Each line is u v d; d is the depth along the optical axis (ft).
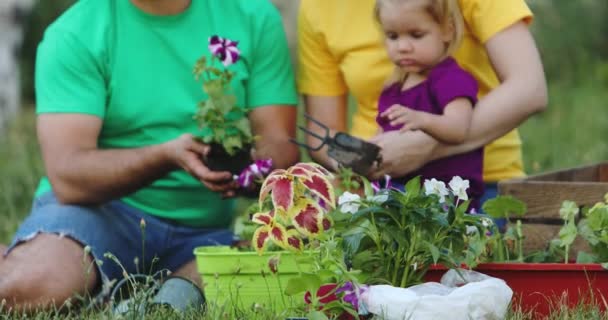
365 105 20.12
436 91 18.20
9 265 17.88
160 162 18.25
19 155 35.42
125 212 19.65
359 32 19.75
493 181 19.83
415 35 18.16
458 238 14.74
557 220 17.17
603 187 16.89
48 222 18.30
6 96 46.14
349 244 14.64
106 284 16.69
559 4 65.82
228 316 15.49
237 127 18.17
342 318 14.66
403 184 18.76
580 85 63.57
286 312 14.96
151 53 19.57
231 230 20.84
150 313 16.16
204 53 19.71
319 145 19.95
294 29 60.08
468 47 19.22
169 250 20.16
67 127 18.95
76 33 19.34
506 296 14.26
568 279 15.14
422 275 15.01
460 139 17.89
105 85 19.52
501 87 18.29
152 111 19.57
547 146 39.01
